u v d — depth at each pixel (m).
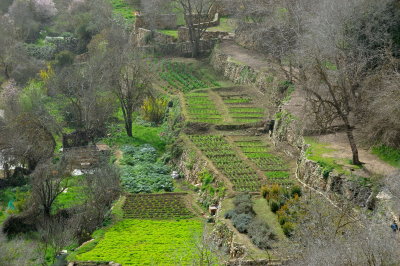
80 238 41.88
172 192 51.78
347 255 26.47
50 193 48.31
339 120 50.16
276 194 43.00
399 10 53.16
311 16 61.62
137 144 63.97
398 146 43.72
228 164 51.81
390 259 26.06
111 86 66.06
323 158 44.09
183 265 34.47
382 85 46.09
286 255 32.84
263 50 74.94
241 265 33.28
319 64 42.91
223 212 42.31
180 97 70.19
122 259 36.53
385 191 36.38
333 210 35.66
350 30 52.88
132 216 46.66
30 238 45.16
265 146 56.41
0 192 54.75
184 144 58.25
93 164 57.22
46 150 59.78
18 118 62.19
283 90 61.75
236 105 66.44
